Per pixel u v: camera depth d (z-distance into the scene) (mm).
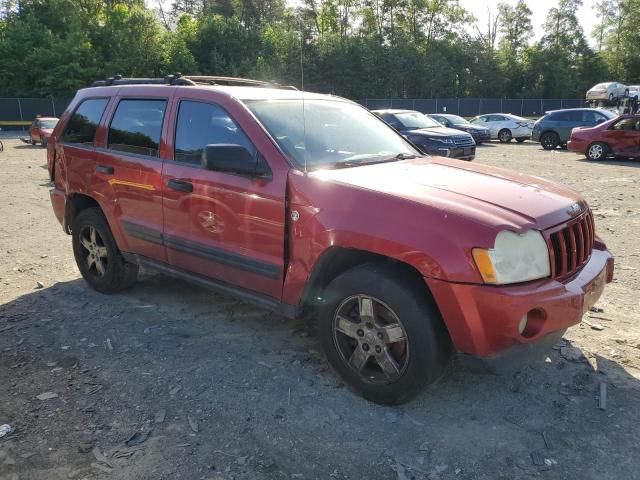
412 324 3049
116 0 53312
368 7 68750
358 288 3238
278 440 3006
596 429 3086
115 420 3193
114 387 3557
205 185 3957
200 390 3506
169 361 3902
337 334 3436
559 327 2990
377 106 50375
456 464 2814
